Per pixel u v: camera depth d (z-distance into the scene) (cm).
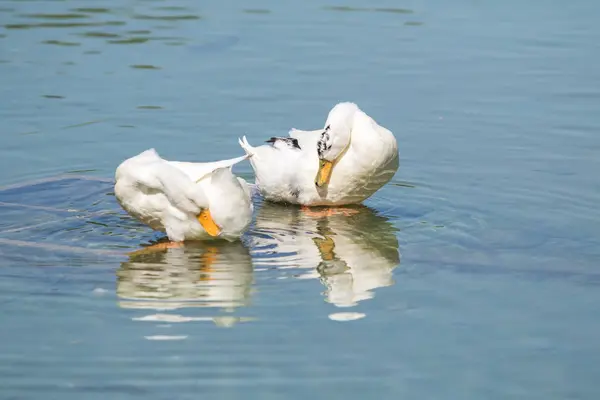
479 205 1342
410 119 1661
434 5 2328
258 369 874
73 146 1529
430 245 1202
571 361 902
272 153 1369
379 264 1136
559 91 1783
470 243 1205
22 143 1534
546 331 962
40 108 1677
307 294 1041
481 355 911
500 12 2267
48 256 1135
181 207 1122
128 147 1529
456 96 1762
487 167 1473
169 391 838
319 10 2289
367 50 2008
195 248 1170
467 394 841
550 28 2147
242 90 1784
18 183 1391
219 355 900
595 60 1944
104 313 985
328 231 1254
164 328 954
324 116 1670
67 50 1992
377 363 889
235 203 1128
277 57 1966
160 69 1892
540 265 1130
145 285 1056
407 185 1423
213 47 2027
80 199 1341
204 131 1599
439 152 1535
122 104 1705
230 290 1048
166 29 2148
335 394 837
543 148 1540
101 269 1099
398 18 2223
